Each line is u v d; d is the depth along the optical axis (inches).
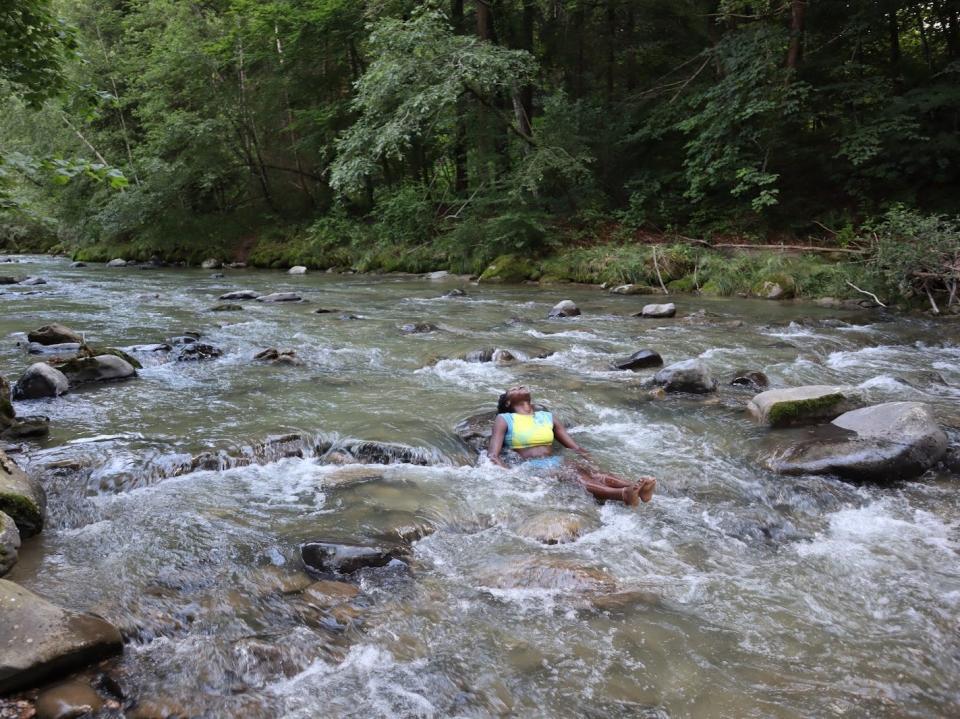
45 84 263.7
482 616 116.3
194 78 883.4
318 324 386.9
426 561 135.2
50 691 93.4
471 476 178.9
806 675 102.3
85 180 939.3
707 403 239.8
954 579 131.5
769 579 130.6
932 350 341.7
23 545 135.3
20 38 249.6
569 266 624.4
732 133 614.9
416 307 466.6
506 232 670.5
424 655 105.7
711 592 125.3
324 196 938.7
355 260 778.2
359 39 828.6
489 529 150.6
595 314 438.6
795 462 183.6
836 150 628.1
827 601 123.2
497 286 610.5
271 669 101.0
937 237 445.1
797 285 515.2
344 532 143.5
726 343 345.7
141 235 928.9
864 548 143.9
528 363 297.6
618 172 741.9
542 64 872.3
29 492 143.3
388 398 240.1
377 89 617.6
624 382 268.4
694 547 143.3
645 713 93.7
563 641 109.7
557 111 689.6
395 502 159.5
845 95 589.9
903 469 177.8
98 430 199.5
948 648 110.0
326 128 869.2
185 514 150.7
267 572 127.0
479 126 714.2
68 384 246.7
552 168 679.7
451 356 304.3
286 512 153.4
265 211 963.3
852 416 205.3
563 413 227.5
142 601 116.2
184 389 249.1
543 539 144.5
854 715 93.9
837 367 303.9
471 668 102.9
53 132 924.6
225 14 927.7
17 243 1257.4
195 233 925.8
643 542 145.3
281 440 192.4
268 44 867.4
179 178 872.3
